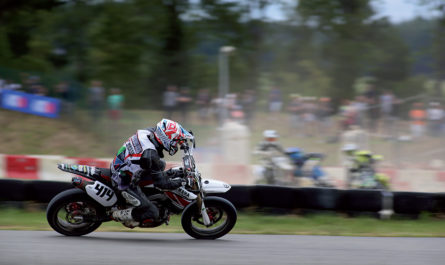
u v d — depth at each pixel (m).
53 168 33.00
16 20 77.69
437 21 69.12
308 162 33.28
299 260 18.11
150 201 20.31
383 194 27.86
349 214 28.22
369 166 31.80
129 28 70.31
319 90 71.06
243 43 73.06
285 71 72.69
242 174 34.00
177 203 20.59
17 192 27.06
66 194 19.92
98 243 19.48
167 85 69.88
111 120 49.19
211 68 71.56
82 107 50.38
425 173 33.53
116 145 48.19
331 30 73.56
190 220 20.86
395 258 18.83
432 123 35.25
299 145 43.41
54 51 75.12
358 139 35.09
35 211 27.08
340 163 36.31
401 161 34.81
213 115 50.03
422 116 35.34
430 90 67.00
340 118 40.16
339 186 34.00
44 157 32.97
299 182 33.03
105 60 70.12
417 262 18.34
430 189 33.41
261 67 72.75
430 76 69.81
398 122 35.50
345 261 18.16
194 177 20.08
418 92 67.12
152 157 19.41
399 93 68.12
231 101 44.16
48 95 51.53
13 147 46.94
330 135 42.81
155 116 52.56
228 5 71.81
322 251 19.62
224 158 35.25
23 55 77.69
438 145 34.91
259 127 47.53
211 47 73.31
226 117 43.12
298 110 45.97
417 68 71.06
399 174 33.53
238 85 70.50
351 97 69.75
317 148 41.78
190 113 51.28
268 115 50.19
